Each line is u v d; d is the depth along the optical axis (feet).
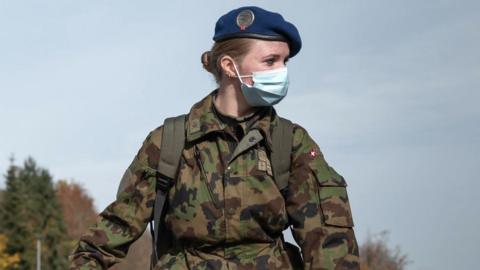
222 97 14.17
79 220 431.43
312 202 13.62
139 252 154.30
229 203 13.48
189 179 13.75
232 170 13.60
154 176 14.17
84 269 14.30
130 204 14.40
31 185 342.03
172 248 14.21
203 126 13.93
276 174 13.66
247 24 13.93
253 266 13.43
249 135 13.70
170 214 13.97
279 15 14.10
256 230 13.52
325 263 13.35
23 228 332.80
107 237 14.47
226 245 13.61
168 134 14.10
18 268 328.08
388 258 128.06
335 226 13.53
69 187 456.04
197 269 13.57
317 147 14.07
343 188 13.83
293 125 14.06
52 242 338.34
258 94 13.79
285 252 13.74
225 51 14.07
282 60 14.12
